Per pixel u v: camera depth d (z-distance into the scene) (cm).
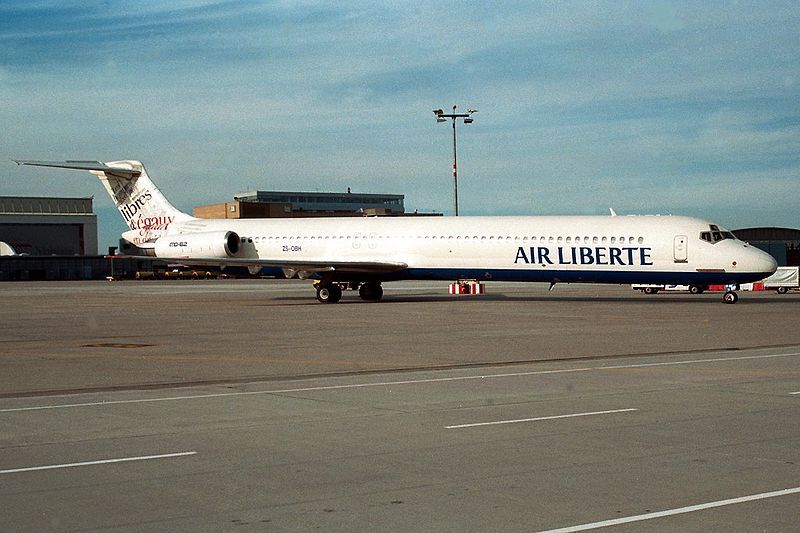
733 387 1575
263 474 951
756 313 3584
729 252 4009
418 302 4616
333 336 2708
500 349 2292
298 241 4809
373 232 4650
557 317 3441
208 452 1064
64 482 923
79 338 2719
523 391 1554
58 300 5316
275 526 767
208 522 780
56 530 761
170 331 2948
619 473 938
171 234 5075
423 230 4547
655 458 1007
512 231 4356
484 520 775
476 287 5581
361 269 4459
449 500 841
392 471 958
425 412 1341
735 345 2339
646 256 4119
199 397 1525
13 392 1605
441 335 2706
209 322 3347
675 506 811
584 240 4209
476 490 875
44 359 2145
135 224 5212
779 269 5928
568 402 1423
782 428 1182
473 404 1413
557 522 766
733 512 791
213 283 9750
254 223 4975
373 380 1728
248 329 3003
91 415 1345
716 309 3862
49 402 1483
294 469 973
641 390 1548
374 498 852
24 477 946
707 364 1934
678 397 1462
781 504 816
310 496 860
